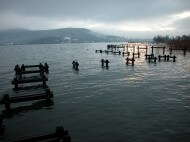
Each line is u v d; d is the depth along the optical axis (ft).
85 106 47.16
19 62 172.55
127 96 54.39
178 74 89.71
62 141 23.13
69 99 53.31
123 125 35.88
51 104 49.34
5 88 69.00
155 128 34.35
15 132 34.53
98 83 73.15
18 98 44.83
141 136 31.63
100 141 30.48
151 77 82.99
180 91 59.00
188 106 45.44
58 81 79.15
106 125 36.09
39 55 265.13
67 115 41.68
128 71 101.14
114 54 235.20
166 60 150.00
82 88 65.77
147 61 147.54
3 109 46.75
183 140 30.12
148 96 54.03
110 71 102.99
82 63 147.84
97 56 214.69
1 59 208.64
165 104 47.06
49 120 39.32
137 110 43.32
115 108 45.03
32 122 38.60
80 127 35.65
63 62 160.45
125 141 30.27
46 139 23.98
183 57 172.45
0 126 35.63
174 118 38.58
